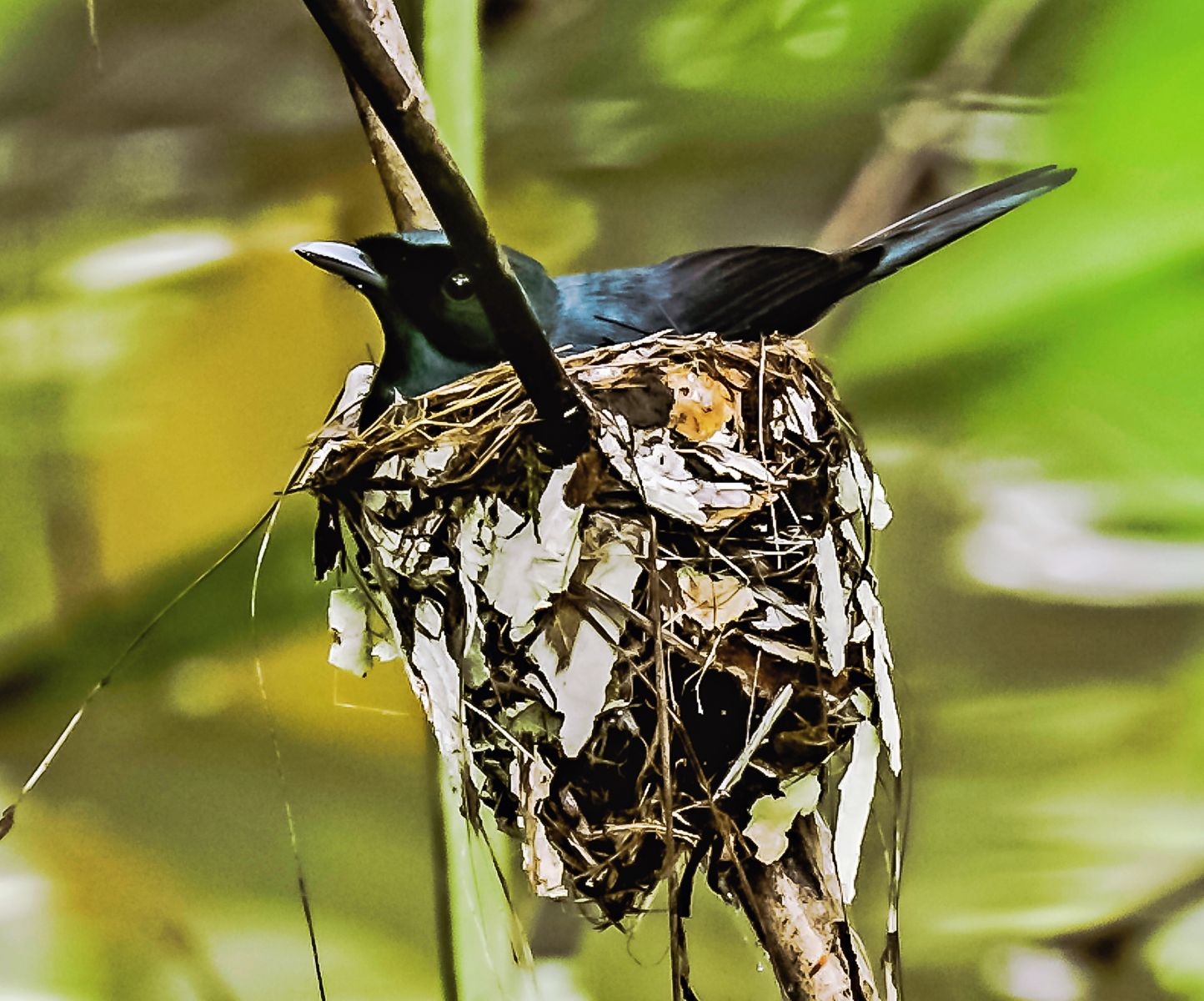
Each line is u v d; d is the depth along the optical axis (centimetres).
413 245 325
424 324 326
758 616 322
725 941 339
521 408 323
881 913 341
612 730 322
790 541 322
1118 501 338
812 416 324
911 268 335
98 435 341
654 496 322
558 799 322
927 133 337
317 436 325
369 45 314
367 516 324
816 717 322
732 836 321
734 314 328
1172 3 331
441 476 323
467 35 326
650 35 341
